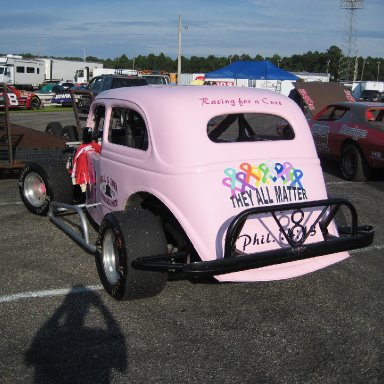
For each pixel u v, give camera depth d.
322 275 4.66
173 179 3.77
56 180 5.76
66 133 8.89
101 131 5.32
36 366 3.11
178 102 4.01
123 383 2.96
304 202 3.66
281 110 4.33
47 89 39.62
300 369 3.15
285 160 4.10
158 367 3.13
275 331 3.60
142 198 4.36
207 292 4.21
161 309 3.89
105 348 3.32
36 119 21.61
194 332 3.56
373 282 4.53
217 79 27.52
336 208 3.99
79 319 3.70
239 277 3.69
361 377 3.08
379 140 8.66
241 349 3.36
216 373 3.08
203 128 3.90
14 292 4.12
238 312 3.88
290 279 4.53
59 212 6.21
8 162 7.65
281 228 3.65
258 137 4.55
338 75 112.94
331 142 9.80
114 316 3.75
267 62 25.17
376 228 6.22
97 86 20.33
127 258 3.62
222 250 3.59
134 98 4.33
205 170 3.74
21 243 5.29
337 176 9.80
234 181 3.79
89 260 4.85
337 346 3.42
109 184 4.64
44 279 4.39
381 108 9.31
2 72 40.44
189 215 3.68
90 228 5.71
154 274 3.69
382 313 3.92
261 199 3.82
